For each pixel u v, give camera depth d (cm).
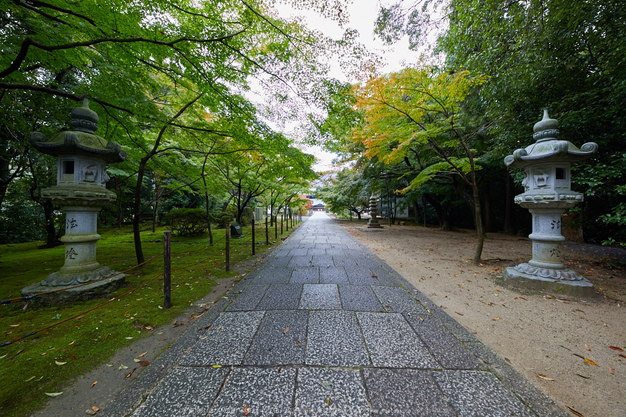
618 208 430
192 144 755
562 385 188
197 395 164
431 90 533
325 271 497
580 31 452
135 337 248
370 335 243
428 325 266
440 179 1243
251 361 200
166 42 351
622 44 406
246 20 379
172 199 1742
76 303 334
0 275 493
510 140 604
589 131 501
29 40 295
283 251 736
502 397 164
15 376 187
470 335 246
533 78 513
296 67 419
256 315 289
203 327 259
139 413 151
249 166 995
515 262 612
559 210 402
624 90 419
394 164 1280
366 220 2702
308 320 276
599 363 217
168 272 321
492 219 1379
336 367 192
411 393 166
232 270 523
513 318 305
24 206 1076
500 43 532
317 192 2541
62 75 670
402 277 457
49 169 899
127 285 414
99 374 192
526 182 437
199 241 995
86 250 374
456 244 943
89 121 376
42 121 626
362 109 600
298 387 170
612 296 376
